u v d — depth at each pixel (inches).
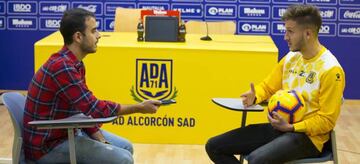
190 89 173.8
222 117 175.6
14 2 237.1
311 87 112.3
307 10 111.2
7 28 239.6
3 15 238.4
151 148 174.9
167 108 175.5
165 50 171.6
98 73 173.3
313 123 109.6
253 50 171.2
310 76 112.9
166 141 177.9
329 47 238.5
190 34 201.9
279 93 113.5
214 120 175.8
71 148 102.6
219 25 209.6
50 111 108.8
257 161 108.3
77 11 110.5
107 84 173.9
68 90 107.0
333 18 235.8
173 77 173.2
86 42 110.9
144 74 173.2
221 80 173.0
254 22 237.0
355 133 197.9
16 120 107.7
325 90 110.0
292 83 117.0
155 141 178.1
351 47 238.2
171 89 173.9
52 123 99.7
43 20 238.7
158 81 173.6
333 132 111.3
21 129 110.4
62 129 109.5
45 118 108.7
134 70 173.2
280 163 110.2
